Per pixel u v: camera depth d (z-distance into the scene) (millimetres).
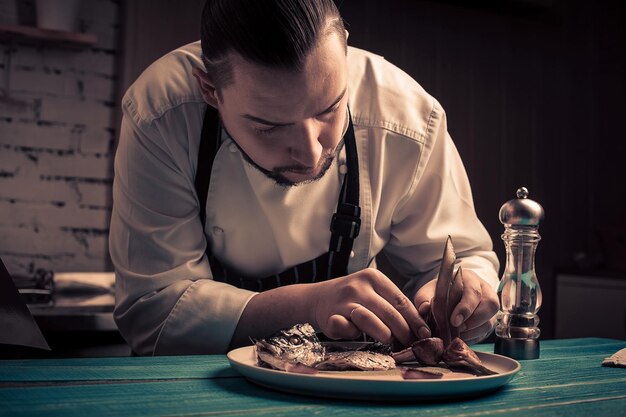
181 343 1273
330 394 774
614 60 4359
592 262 4211
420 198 1545
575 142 4230
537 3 3797
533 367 1062
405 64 3689
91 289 2527
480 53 3910
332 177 1460
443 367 968
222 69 1106
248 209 1447
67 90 3293
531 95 4074
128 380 859
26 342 984
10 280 1014
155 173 1423
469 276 1231
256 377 819
